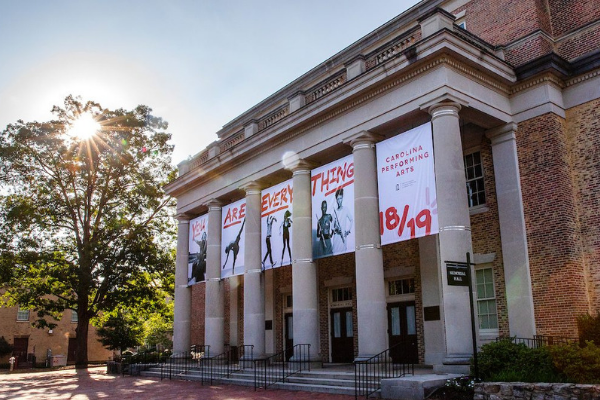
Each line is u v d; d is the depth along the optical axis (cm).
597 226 1733
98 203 3756
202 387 2000
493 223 1891
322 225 2056
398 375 1559
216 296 2642
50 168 3625
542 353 1373
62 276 3444
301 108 2125
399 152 1817
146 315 4397
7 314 4956
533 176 1812
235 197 2738
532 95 1858
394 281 2231
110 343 4422
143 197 3731
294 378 1833
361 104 1941
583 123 1825
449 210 1606
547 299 1712
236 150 2523
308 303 2055
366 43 2572
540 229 1766
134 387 2103
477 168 1994
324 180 2088
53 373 3269
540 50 1894
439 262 2016
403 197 1772
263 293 2373
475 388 1288
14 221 3466
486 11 2119
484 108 1781
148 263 3609
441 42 1645
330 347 2441
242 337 2967
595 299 1697
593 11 1909
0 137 3544
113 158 3659
